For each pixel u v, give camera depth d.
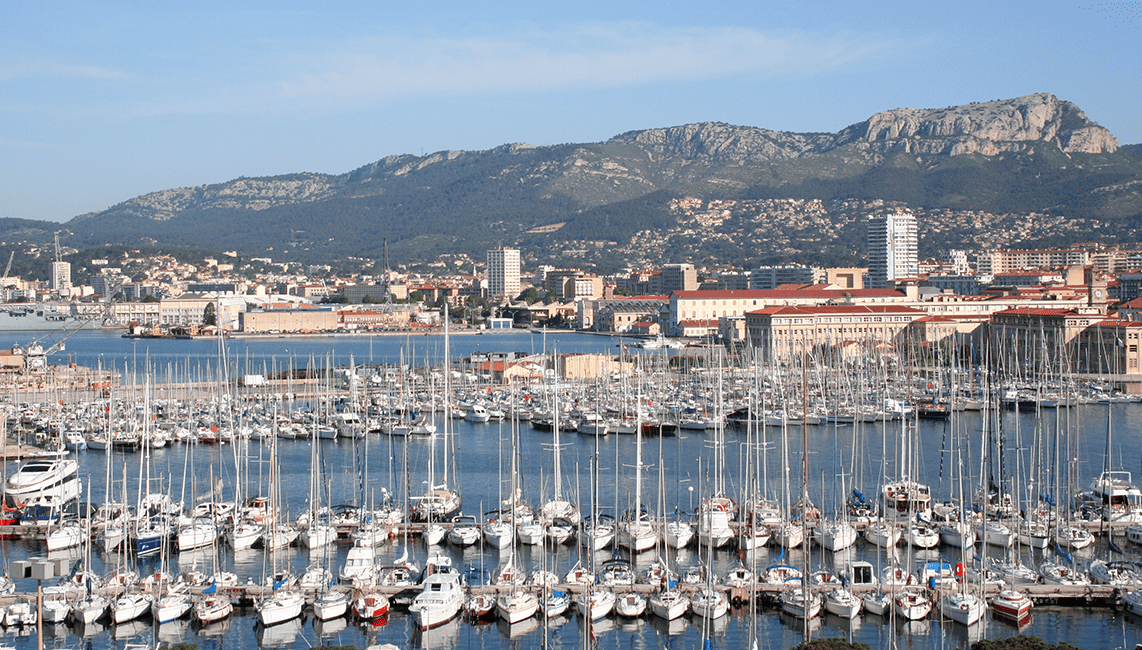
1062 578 126.25
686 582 126.94
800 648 102.69
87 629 116.44
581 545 144.88
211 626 117.56
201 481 193.00
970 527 142.00
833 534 143.25
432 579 121.44
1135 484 180.88
